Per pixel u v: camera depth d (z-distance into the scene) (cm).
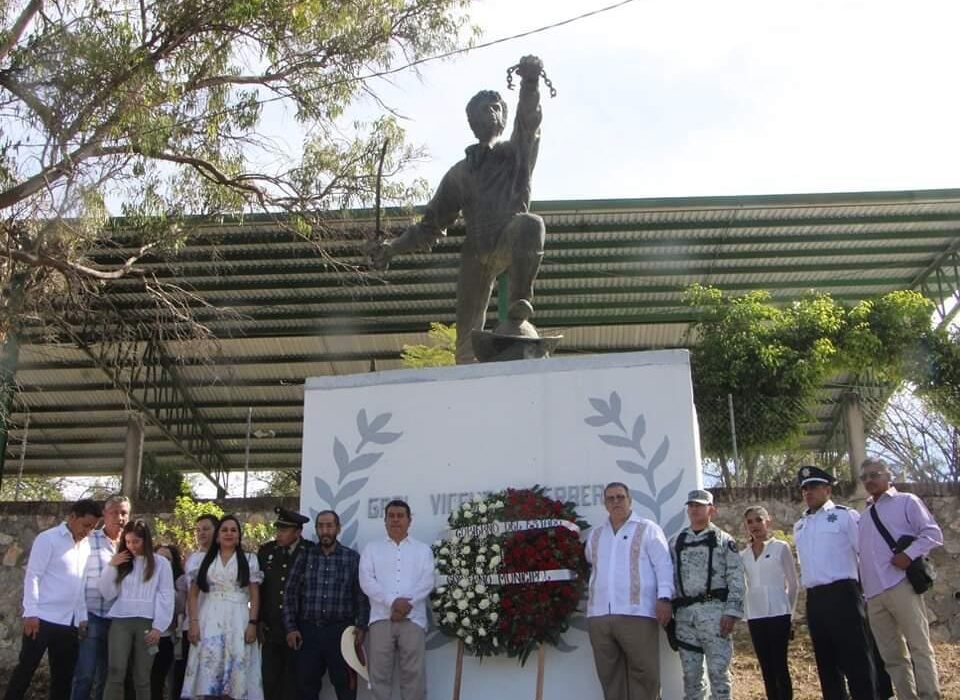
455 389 810
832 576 711
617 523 692
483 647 718
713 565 684
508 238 858
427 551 729
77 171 1251
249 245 1791
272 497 1483
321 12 1367
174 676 822
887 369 1742
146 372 2058
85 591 786
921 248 1866
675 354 775
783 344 1712
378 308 1991
